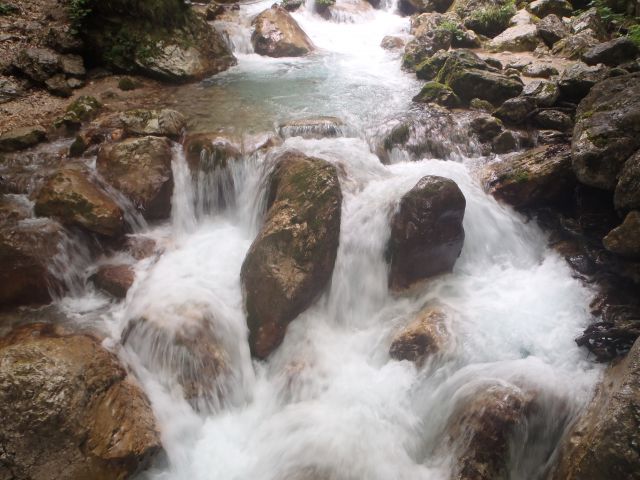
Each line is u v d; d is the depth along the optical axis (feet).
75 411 14.08
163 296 18.84
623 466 11.43
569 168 21.59
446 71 31.12
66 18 35.68
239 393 17.43
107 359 16.14
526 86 28.02
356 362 18.16
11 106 28.71
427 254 19.76
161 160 23.20
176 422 16.10
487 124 26.22
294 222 18.72
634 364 13.09
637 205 17.26
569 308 18.78
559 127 25.58
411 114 27.68
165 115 25.54
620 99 20.90
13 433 13.34
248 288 18.57
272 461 15.25
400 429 15.78
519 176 22.41
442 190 18.80
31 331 18.02
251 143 24.86
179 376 16.89
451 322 18.04
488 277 20.98
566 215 22.24
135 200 22.26
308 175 19.72
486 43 39.06
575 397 15.10
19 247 19.04
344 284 20.04
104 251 21.36
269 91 32.50
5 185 22.49
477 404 14.87
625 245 17.33
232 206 24.35
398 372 17.20
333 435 15.49
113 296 19.95
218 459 15.67
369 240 20.47
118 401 15.06
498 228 22.16
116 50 33.14
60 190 20.62
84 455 13.60
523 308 19.01
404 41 42.57
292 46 40.11
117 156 22.71
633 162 17.58
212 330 17.79
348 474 14.47
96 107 28.19
